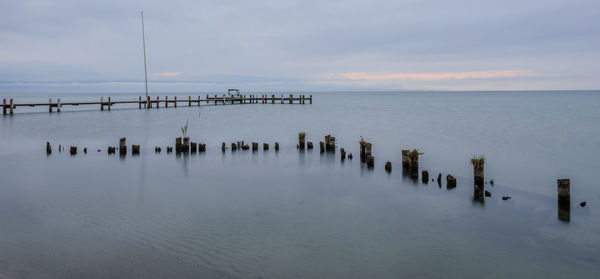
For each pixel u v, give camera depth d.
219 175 15.27
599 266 7.67
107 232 8.84
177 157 19.14
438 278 7.05
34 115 44.09
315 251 8.04
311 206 11.26
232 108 62.03
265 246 8.21
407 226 9.67
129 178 14.55
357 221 9.98
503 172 16.48
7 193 12.12
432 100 122.56
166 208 10.77
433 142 25.81
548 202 11.95
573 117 45.88
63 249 7.87
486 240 8.87
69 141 24.48
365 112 57.31
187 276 6.83
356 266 7.42
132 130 31.19
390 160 19.08
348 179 14.79
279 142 25.27
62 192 12.33
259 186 13.58
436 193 12.88
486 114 52.84
